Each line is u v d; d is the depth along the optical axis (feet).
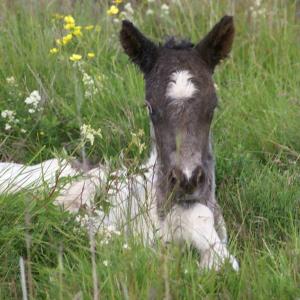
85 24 44.57
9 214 28.22
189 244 28.81
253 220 32.12
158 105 28.68
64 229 28.30
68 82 39.75
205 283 25.76
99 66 41.24
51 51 39.81
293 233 29.66
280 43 43.83
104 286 25.36
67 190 30.63
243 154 35.65
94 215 29.17
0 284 26.37
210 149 30.19
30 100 35.78
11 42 42.14
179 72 28.81
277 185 33.78
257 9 45.70
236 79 41.04
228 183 34.37
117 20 43.91
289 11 46.50
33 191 29.53
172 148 28.22
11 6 45.42
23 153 35.65
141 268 25.86
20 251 27.76
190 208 29.58
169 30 44.52
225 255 28.07
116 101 38.40
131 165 29.53
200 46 30.27
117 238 27.78
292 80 41.14
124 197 30.91
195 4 46.26
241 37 44.11
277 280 25.84
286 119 37.70
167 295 23.30
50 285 25.96
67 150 35.96
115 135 36.19
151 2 46.47
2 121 36.63
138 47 30.37
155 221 29.55
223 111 38.37
